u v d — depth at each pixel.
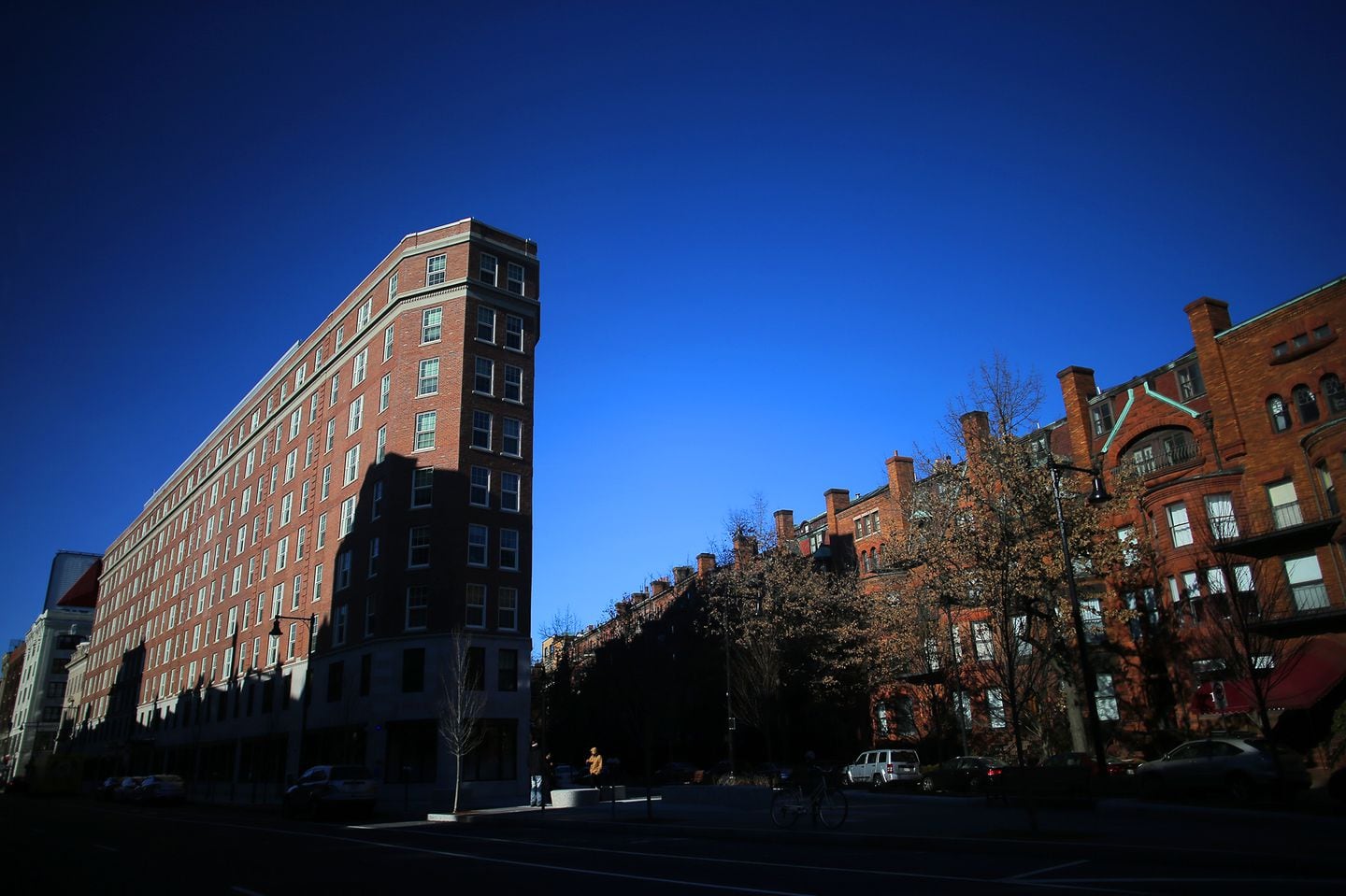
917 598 37.72
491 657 43.38
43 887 13.06
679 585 68.50
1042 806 23.70
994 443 32.97
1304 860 11.82
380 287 52.41
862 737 46.41
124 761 85.44
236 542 68.00
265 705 56.19
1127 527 36.19
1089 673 25.78
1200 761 22.25
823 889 11.23
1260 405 31.62
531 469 48.06
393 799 40.44
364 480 49.16
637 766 63.25
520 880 12.77
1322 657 26.80
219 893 12.17
